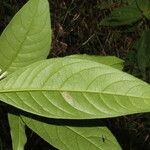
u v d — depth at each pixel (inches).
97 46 80.0
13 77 14.5
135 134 68.3
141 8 52.4
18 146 16.3
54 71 14.2
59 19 79.4
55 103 13.8
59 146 16.0
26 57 17.2
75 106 13.6
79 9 79.6
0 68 17.2
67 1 79.8
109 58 18.8
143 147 68.0
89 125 16.3
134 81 13.1
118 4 74.8
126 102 13.0
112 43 79.2
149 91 12.9
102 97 13.4
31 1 16.8
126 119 68.8
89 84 13.7
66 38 80.2
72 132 16.4
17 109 16.6
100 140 16.3
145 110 12.6
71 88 13.9
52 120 16.2
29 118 16.3
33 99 14.1
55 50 78.0
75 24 80.0
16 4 74.0
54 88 14.0
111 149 16.1
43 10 16.8
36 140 57.3
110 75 13.5
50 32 17.0
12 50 17.2
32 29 16.9
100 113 13.2
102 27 78.5
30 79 14.4
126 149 66.7
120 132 67.0
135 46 58.9
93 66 13.9
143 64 53.3
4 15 73.2
